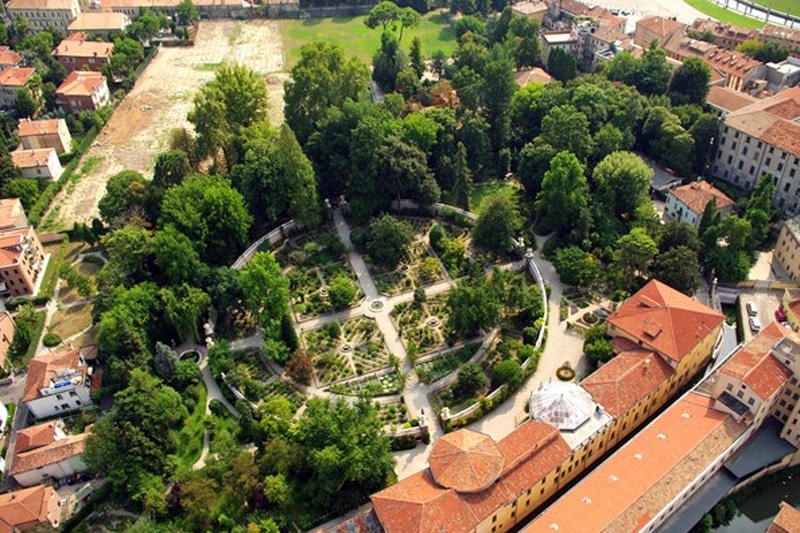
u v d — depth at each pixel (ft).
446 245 549.13
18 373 483.10
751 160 616.39
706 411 385.70
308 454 378.53
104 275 499.10
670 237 524.11
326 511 372.79
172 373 447.42
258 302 480.23
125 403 399.03
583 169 579.89
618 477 349.00
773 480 387.34
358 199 593.01
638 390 396.78
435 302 512.22
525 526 337.93
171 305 473.67
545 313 486.38
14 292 541.34
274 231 580.71
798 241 506.89
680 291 492.13
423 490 338.75
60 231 611.88
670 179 640.17
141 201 586.04
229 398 441.68
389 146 593.01
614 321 446.19
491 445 356.38
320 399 405.80
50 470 401.90
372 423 386.11
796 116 611.47
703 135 644.27
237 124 636.89
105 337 451.53
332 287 501.97
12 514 363.76
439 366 457.68
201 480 374.84
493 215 541.34
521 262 545.85
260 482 377.09
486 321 463.01
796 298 481.46
